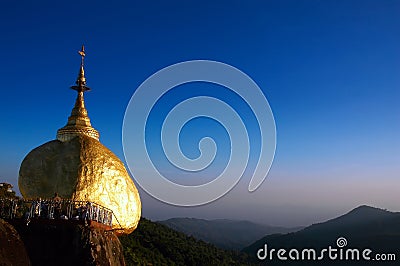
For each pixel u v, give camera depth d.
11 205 33.78
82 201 34.19
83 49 46.88
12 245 29.25
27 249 30.61
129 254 99.25
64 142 41.38
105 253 32.44
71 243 31.20
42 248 30.94
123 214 39.03
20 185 38.91
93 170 38.62
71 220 31.97
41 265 30.25
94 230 32.22
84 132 42.47
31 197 37.72
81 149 39.81
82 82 45.97
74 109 44.62
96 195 37.94
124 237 114.25
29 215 32.12
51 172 38.50
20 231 31.48
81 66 46.56
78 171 38.19
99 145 41.38
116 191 38.97
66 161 38.81
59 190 37.47
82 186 37.69
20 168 39.41
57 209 33.56
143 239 124.50
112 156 41.16
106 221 35.88
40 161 39.16
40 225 31.78
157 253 118.00
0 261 27.28
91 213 33.44
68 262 30.50
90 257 30.47
